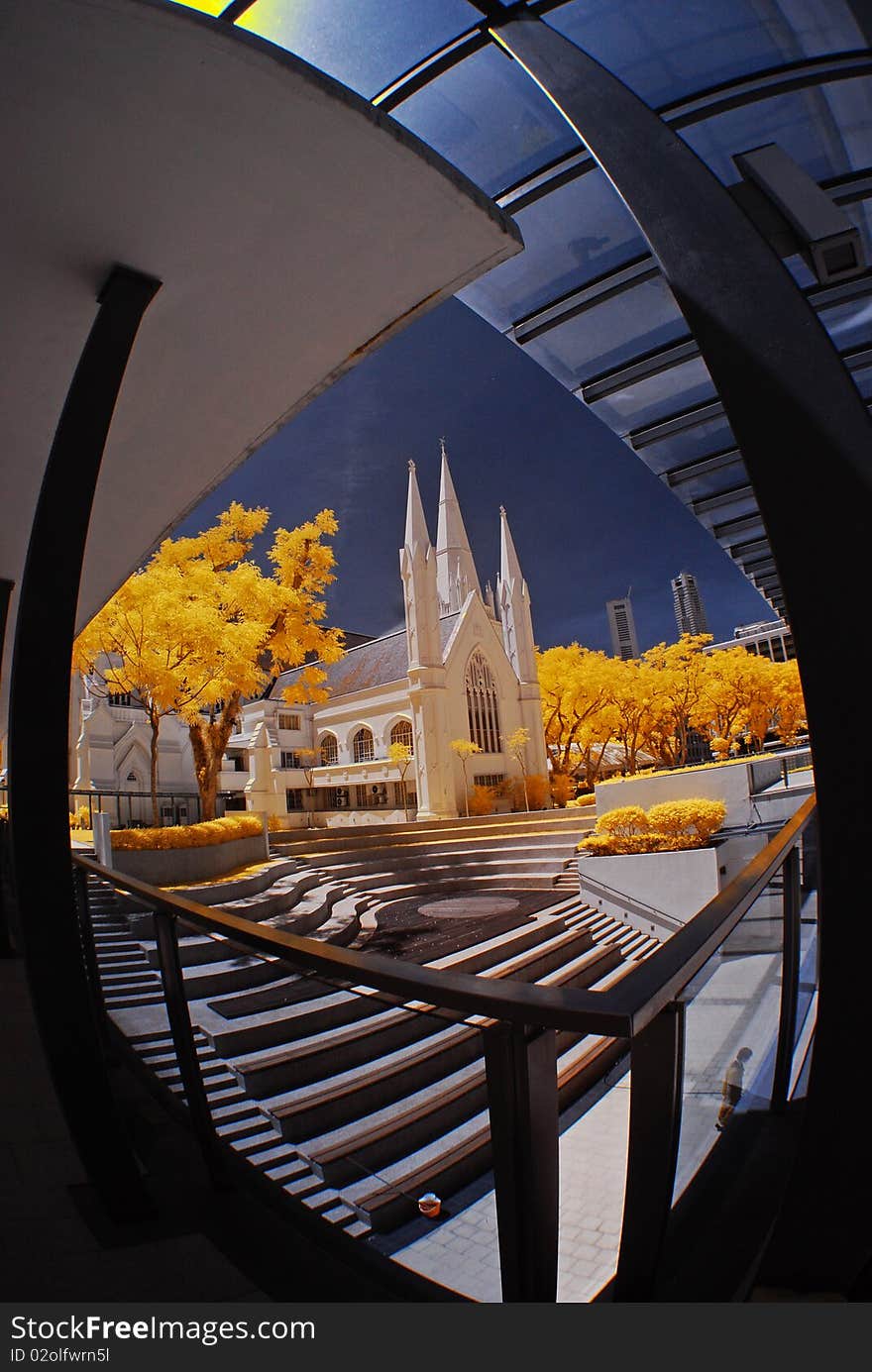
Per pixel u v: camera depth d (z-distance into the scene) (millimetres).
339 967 1824
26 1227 2438
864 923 1444
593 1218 1852
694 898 16000
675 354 5625
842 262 2066
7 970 7129
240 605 21281
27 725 2871
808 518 1584
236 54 2666
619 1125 1966
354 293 4039
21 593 2963
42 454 5156
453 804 42188
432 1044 1688
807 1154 1496
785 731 49844
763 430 1684
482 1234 1578
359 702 49562
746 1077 2158
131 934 3535
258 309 3990
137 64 2674
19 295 3637
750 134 4383
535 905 17797
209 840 17562
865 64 3906
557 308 5348
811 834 4133
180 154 3039
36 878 2781
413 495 45125
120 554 6914
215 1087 2688
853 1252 1438
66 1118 2514
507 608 53031
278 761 48969
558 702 51375
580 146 4492
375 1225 1755
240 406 4859
